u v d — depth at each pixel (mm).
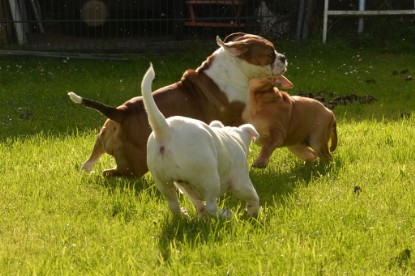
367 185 8836
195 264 6215
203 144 6805
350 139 11297
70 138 11422
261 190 8812
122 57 19406
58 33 22172
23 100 15086
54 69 18266
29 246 6762
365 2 22422
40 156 10312
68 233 7121
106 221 7484
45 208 8000
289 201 8148
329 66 18672
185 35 21484
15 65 18641
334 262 6352
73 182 8938
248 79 9812
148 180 9055
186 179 6855
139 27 22188
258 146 10789
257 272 6016
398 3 22734
